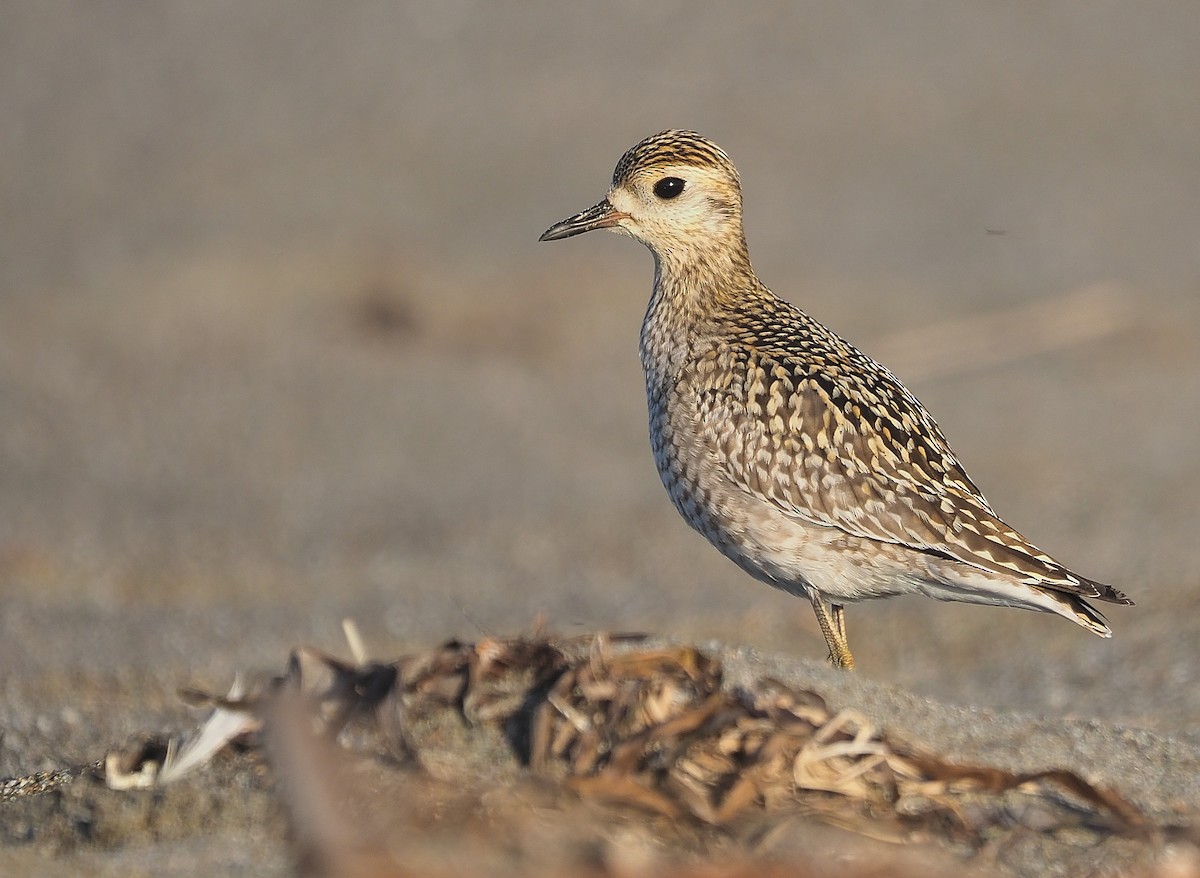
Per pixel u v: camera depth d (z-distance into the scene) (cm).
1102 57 3262
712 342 877
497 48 3278
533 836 525
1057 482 1598
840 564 827
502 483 1655
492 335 2197
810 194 2695
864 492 812
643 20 3397
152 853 555
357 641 641
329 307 2250
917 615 1214
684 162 897
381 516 1532
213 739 602
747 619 1218
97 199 2628
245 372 1997
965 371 2061
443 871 511
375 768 561
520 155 2809
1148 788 608
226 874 530
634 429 1866
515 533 1489
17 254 2400
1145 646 1084
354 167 2753
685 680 600
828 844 532
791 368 847
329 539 1467
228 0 3488
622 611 1241
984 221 2600
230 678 1065
